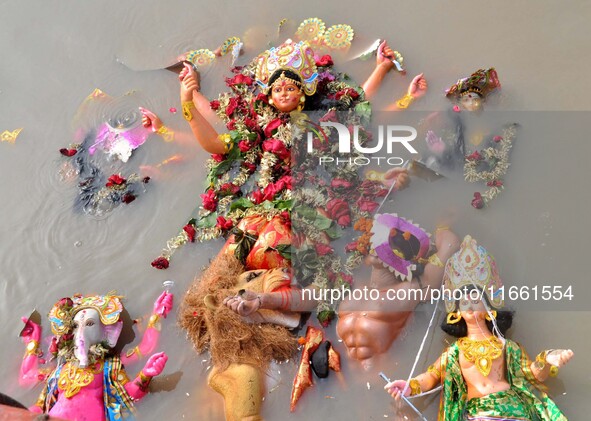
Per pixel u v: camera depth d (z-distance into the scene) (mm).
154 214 5887
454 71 6238
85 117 6641
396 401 4559
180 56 6891
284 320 4871
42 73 7102
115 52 7141
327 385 4660
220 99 6348
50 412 4539
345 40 6641
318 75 6188
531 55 6273
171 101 6578
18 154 6496
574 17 6500
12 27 7570
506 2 6734
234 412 4488
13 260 5770
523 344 4730
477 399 4352
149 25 7293
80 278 5574
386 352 4754
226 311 4762
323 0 7082
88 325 4797
